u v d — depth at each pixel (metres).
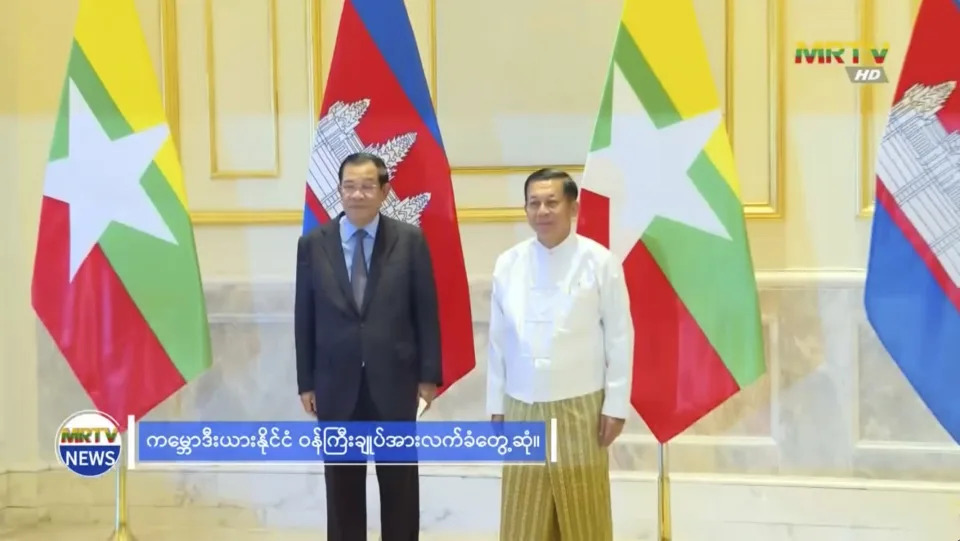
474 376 2.69
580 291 2.02
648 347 2.31
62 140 2.40
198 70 2.76
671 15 2.29
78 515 2.80
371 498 2.69
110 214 2.39
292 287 2.73
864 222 2.59
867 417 2.60
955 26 2.24
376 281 2.09
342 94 2.42
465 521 2.68
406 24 2.42
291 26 2.74
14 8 2.76
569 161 2.67
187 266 2.39
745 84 2.61
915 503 2.54
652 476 2.63
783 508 2.59
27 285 2.78
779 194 2.60
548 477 2.02
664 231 2.30
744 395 2.64
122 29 2.40
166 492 2.77
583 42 2.66
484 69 2.69
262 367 2.76
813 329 2.61
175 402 2.78
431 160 2.42
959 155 2.24
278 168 2.75
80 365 2.40
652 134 2.30
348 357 2.07
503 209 2.68
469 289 2.65
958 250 2.25
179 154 2.77
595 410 2.02
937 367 2.26
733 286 2.27
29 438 2.79
